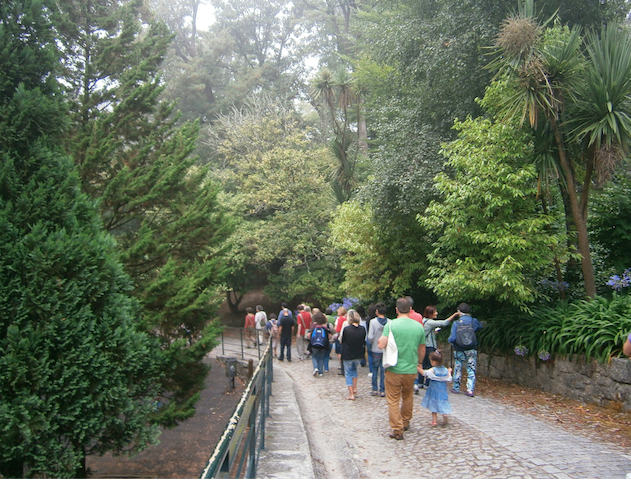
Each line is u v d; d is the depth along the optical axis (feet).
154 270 26.99
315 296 74.23
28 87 15.12
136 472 20.80
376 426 21.81
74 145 25.82
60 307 13.24
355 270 48.78
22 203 13.50
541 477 14.43
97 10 31.68
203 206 27.61
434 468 15.78
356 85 67.97
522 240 27.43
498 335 31.48
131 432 15.28
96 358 13.58
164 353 21.72
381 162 42.78
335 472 16.38
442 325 29.66
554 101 27.50
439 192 35.53
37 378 12.45
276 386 32.40
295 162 74.23
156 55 30.53
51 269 13.23
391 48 45.16
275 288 80.69
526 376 28.76
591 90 26.61
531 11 28.86
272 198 74.95
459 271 29.81
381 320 29.04
